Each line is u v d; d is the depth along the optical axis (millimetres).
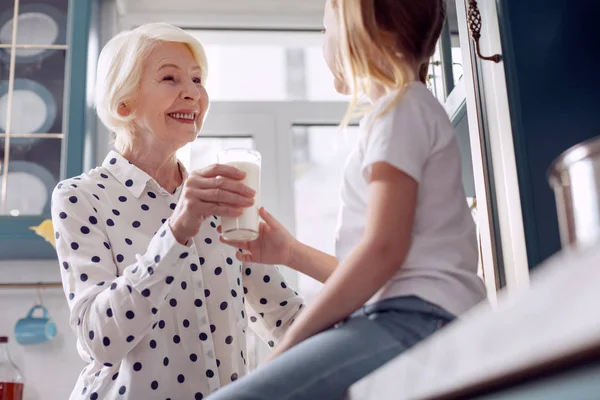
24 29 2420
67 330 2389
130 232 1541
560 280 329
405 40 1077
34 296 2410
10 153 2299
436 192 987
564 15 1401
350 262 900
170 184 1700
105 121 1687
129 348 1365
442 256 958
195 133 1679
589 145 972
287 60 2906
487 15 1486
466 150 1913
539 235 1311
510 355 364
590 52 1389
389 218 902
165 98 1611
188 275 1530
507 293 1402
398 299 928
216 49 2887
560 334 313
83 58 2365
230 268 1599
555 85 1372
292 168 2682
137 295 1326
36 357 2354
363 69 1031
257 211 1219
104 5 2688
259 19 2768
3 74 2373
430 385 478
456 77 1783
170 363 1461
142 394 1417
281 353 928
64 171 2266
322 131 2750
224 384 1519
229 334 1550
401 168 923
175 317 1491
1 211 2246
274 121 2715
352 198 1021
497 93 1437
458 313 913
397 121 974
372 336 887
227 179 1212
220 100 2711
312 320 912
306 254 1307
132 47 1634
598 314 284
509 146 1383
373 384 637
